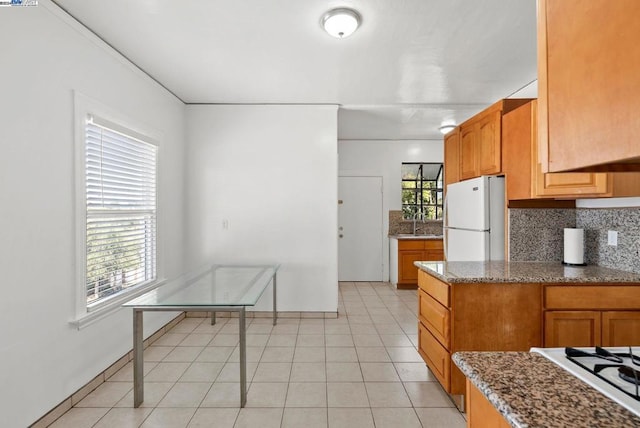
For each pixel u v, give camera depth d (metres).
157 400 2.22
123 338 2.70
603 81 0.53
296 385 2.41
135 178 2.96
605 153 0.54
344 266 5.89
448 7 2.05
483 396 0.87
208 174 3.94
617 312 2.03
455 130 3.27
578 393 0.73
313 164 3.92
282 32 2.34
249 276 3.01
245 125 3.94
